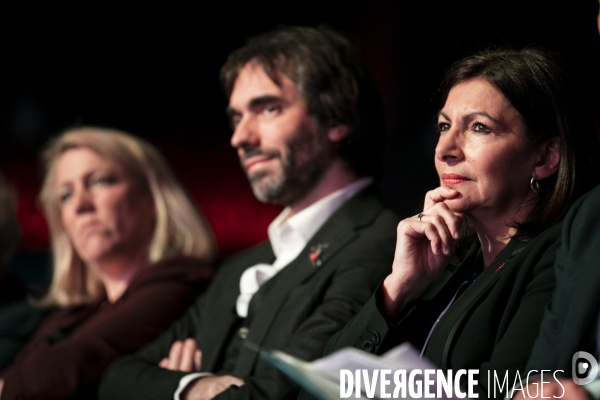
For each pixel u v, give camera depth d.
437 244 3.31
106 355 5.45
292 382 3.96
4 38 14.93
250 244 14.82
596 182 3.21
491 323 3.04
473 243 3.56
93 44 15.01
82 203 6.42
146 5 14.73
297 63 5.18
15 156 14.95
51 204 6.94
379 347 3.32
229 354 4.80
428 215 3.35
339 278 4.38
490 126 3.23
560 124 3.20
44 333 6.36
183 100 15.01
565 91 3.24
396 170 11.43
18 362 5.75
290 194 5.14
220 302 5.14
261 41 5.39
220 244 14.88
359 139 5.21
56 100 15.10
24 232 14.57
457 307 3.20
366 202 4.93
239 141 5.16
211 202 15.00
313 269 4.55
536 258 3.01
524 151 3.22
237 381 4.28
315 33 5.34
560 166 3.19
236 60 5.40
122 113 15.12
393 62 11.53
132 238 6.45
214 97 14.96
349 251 4.52
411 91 11.37
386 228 4.66
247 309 4.83
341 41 5.38
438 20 10.62
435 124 3.61
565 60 3.30
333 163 5.15
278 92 5.13
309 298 4.39
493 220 3.31
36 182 14.82
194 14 14.58
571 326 2.50
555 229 3.05
